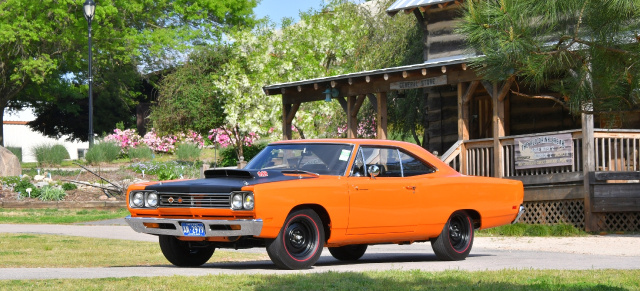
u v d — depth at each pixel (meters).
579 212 16.14
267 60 32.59
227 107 32.38
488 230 16.20
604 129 15.90
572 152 16.03
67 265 10.10
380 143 9.77
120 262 10.52
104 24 43.06
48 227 17.55
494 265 9.33
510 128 21.17
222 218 8.43
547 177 16.39
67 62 44.47
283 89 21.88
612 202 15.65
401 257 11.23
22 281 7.09
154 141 37.88
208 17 47.59
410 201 9.68
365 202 9.23
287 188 8.49
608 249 12.35
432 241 10.20
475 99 22.02
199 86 36.59
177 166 29.97
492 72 11.07
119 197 24.27
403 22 28.20
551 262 9.74
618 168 17.64
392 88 19.33
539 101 20.64
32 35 40.19
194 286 6.76
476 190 10.45
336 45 32.53
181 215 8.71
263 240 8.87
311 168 9.33
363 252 10.89
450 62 17.53
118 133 39.16
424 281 7.21
